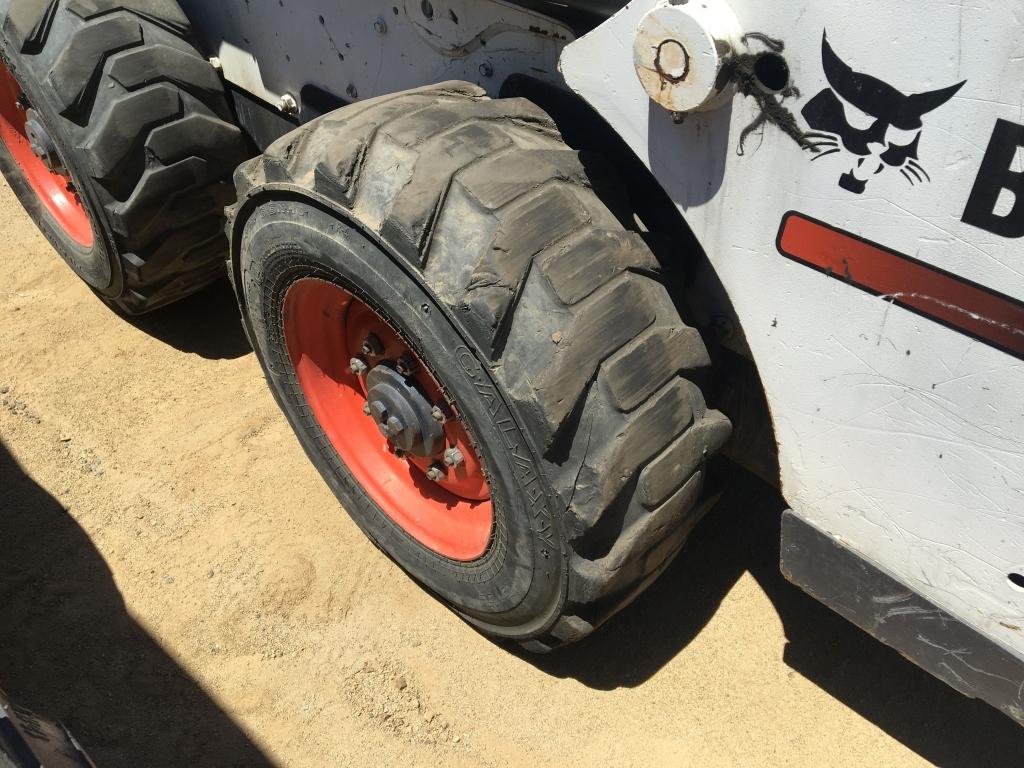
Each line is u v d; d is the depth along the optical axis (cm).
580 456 155
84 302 340
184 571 245
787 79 123
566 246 153
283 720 211
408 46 216
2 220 382
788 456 160
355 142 166
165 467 275
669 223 176
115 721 211
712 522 252
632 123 145
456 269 153
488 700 214
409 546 223
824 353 142
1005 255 116
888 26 111
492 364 154
